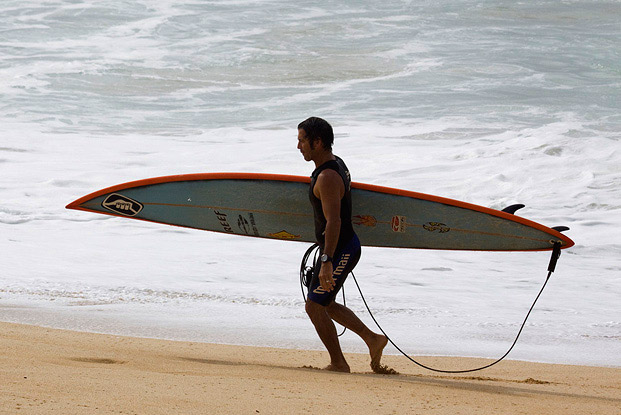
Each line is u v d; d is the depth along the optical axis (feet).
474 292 89.51
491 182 139.03
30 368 39.04
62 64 232.12
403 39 266.36
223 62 240.94
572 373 57.67
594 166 146.51
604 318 79.30
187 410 30.99
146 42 258.37
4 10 286.87
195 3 305.53
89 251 101.19
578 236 114.52
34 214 119.03
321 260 50.57
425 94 209.67
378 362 53.83
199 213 65.10
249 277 91.81
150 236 111.04
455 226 61.16
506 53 251.80
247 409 32.32
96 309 74.28
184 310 75.82
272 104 202.90
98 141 167.32
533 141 161.89
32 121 181.68
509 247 61.46
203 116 192.85
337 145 165.37
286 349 62.49
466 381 50.21
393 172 145.38
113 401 31.30
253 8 299.99
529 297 87.92
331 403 35.65
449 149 159.94
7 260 94.12
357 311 79.46
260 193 62.75
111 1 301.63
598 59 247.91
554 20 296.30
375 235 62.95
